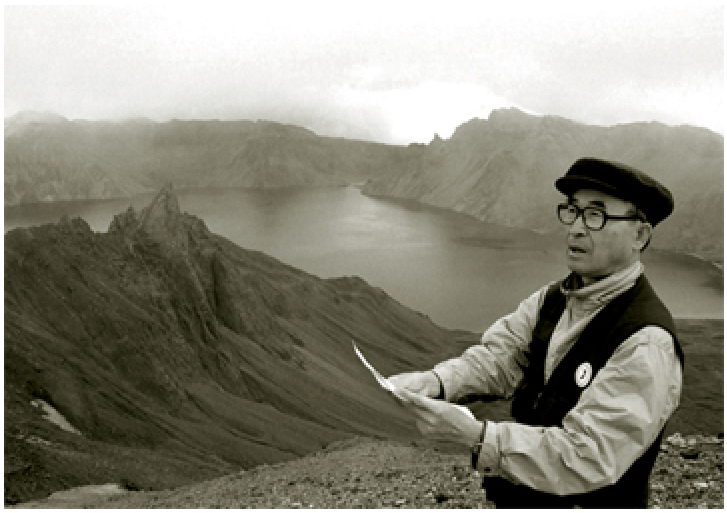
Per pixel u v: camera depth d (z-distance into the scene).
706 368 154.25
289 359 118.56
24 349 58.94
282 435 77.94
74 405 56.31
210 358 94.62
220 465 58.47
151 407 66.69
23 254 75.00
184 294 101.69
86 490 27.92
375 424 101.50
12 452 27.92
